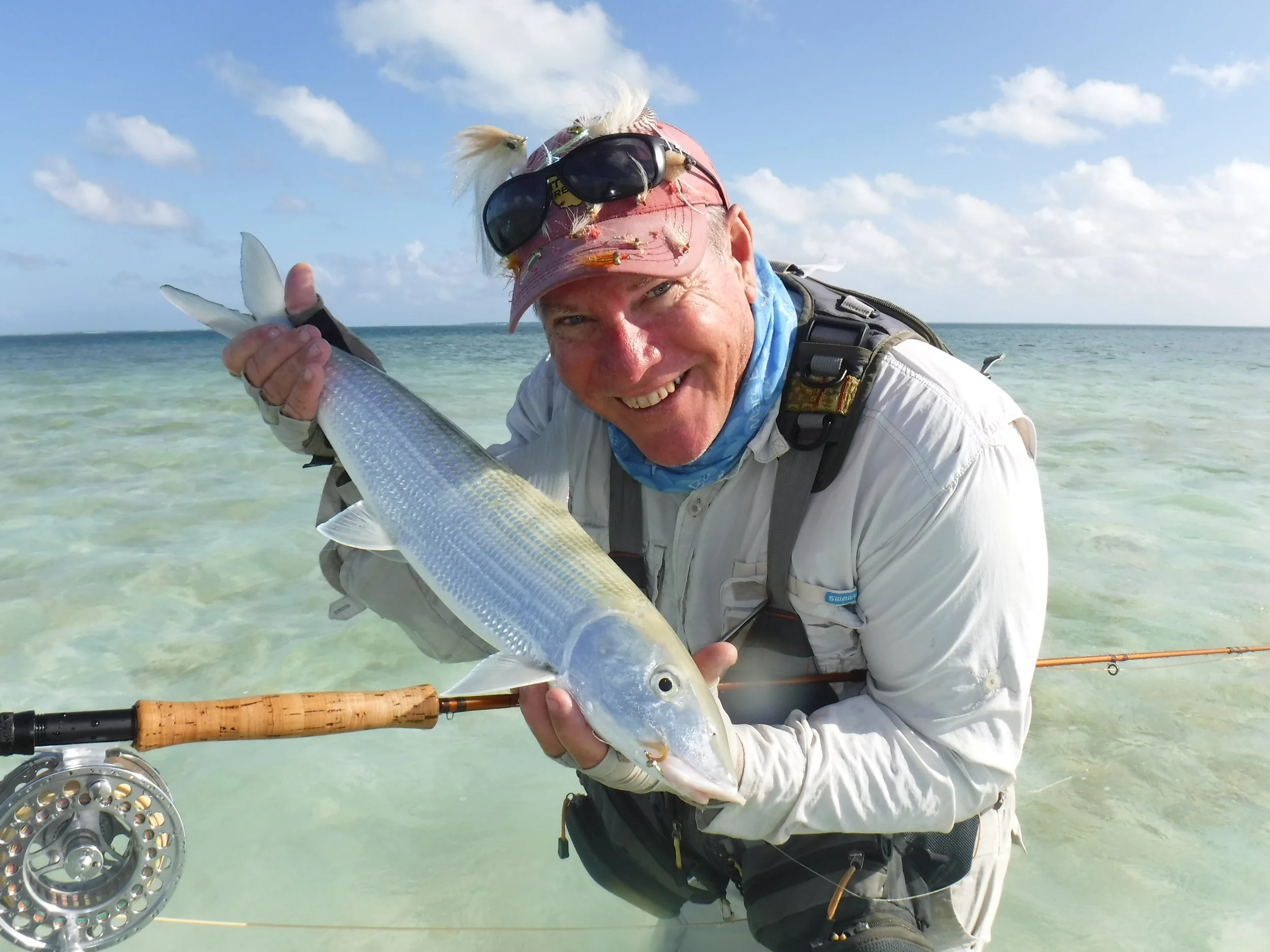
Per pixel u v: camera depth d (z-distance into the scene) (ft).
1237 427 11.82
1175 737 3.84
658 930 2.86
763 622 2.37
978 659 2.09
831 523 2.19
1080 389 17.52
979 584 2.07
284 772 3.68
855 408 2.15
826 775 2.05
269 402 2.36
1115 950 2.73
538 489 2.26
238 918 2.89
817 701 2.40
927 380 2.16
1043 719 4.00
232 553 6.18
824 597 2.24
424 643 2.70
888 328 2.29
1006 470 2.09
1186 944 2.76
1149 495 7.84
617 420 2.15
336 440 2.32
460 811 3.46
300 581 5.67
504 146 2.28
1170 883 3.01
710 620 2.44
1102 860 3.12
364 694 2.22
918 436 2.10
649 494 2.47
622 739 1.90
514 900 2.99
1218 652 3.49
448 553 2.18
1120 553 6.19
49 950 1.85
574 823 2.85
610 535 2.53
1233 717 3.99
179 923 2.84
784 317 2.24
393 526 2.26
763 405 2.18
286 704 2.12
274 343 2.28
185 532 6.65
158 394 16.06
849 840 2.35
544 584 2.05
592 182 1.91
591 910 2.95
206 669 4.45
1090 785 3.53
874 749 2.11
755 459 2.25
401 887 3.05
